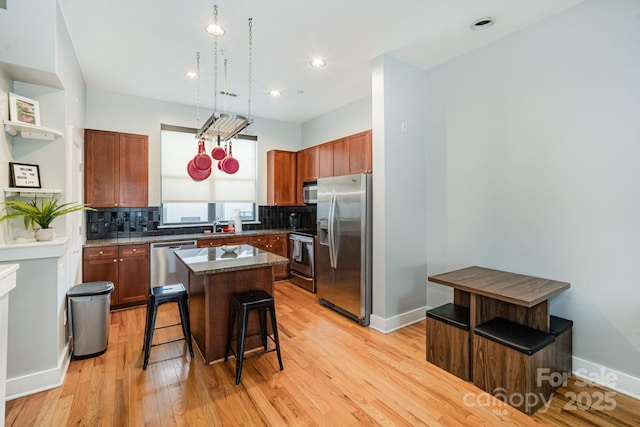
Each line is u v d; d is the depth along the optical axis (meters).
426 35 2.79
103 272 3.64
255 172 5.47
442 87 3.37
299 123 5.93
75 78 3.06
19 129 2.25
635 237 2.11
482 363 2.18
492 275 2.67
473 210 3.11
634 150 2.10
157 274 3.99
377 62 3.20
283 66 3.41
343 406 2.00
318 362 2.55
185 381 2.26
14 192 2.26
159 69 3.46
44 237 2.26
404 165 3.32
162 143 4.57
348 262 3.51
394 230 3.23
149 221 4.47
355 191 3.42
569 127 2.42
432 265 3.51
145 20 2.53
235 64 3.35
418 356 2.66
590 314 2.32
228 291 2.59
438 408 1.99
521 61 2.70
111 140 3.91
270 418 1.88
